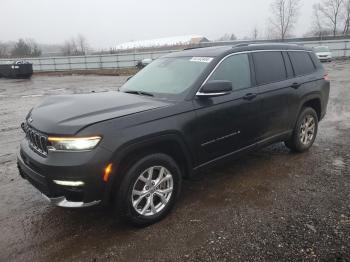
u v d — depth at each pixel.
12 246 3.19
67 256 3.03
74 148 2.99
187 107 3.67
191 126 3.67
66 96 4.18
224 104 4.01
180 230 3.38
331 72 20.17
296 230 3.29
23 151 3.53
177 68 4.34
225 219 3.55
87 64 38.34
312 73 5.57
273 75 4.82
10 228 3.50
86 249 3.12
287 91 4.92
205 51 4.48
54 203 3.13
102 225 3.52
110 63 37.72
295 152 5.59
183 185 4.41
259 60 4.68
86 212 3.78
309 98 5.36
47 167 3.04
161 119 3.43
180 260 2.92
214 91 3.69
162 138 3.40
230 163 5.17
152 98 3.88
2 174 4.97
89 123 3.06
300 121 5.29
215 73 4.05
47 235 3.36
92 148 3.00
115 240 3.25
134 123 3.24
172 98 3.79
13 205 4.00
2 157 5.77
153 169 3.46
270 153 5.61
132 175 3.23
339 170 4.79
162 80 4.27
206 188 4.31
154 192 3.48
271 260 2.87
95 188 3.04
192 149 3.74
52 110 3.54
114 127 3.11
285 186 4.31
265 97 4.54
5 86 20.69
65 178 3.00
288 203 3.85
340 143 6.07
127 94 4.18
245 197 4.04
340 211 3.63
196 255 2.98
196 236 3.26
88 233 3.38
